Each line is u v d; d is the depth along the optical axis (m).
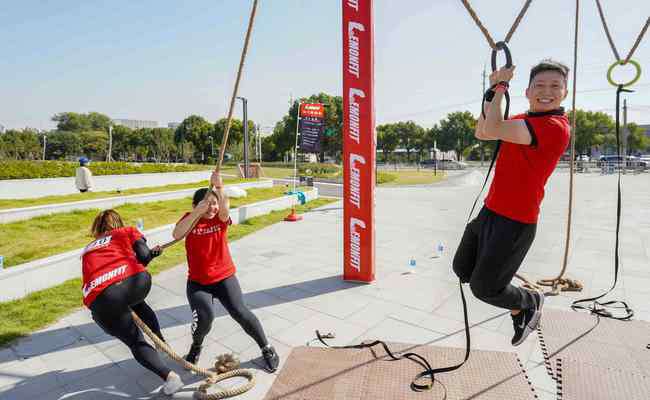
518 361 3.26
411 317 4.50
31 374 3.44
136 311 3.39
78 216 9.17
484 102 2.12
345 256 5.81
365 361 3.37
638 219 11.58
